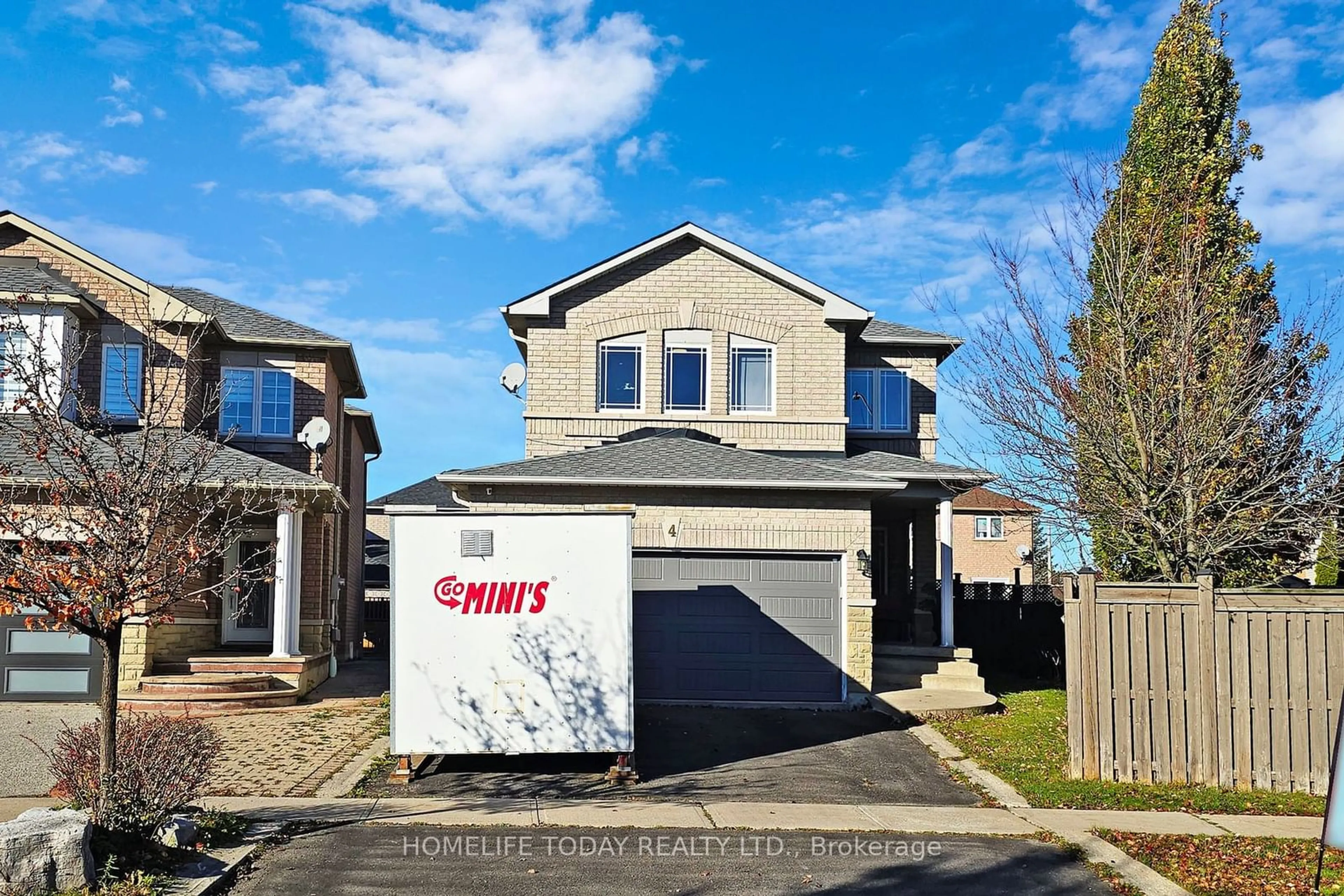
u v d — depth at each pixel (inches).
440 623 472.1
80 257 762.8
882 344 922.1
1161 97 697.6
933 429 931.3
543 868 343.3
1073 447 603.2
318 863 342.0
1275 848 386.6
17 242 765.3
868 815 435.8
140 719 384.5
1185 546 574.2
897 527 961.5
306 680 727.7
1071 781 492.1
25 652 660.1
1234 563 625.9
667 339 863.7
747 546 690.8
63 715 620.1
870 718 646.5
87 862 298.4
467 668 470.6
